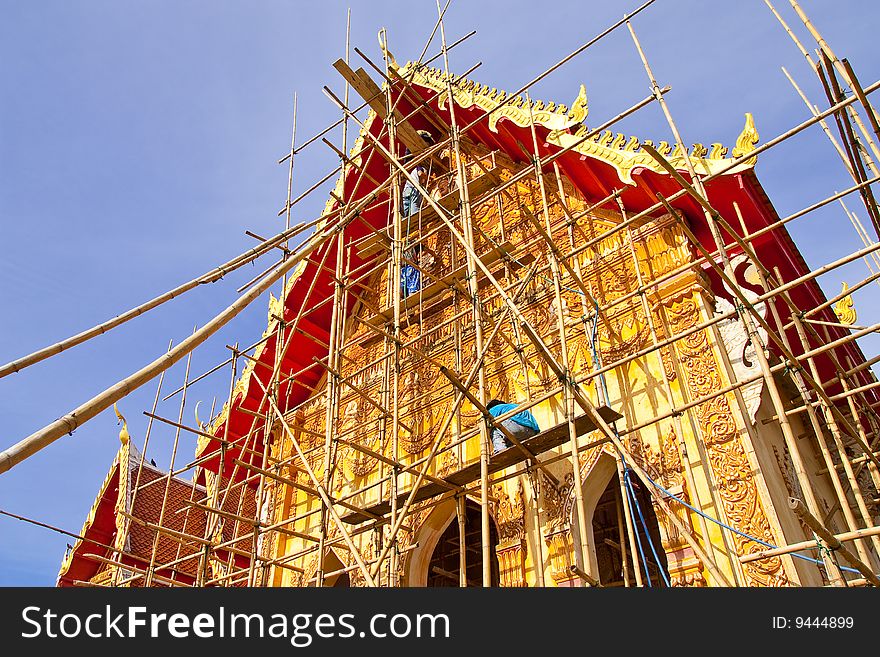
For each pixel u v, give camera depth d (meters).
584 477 11.13
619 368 11.67
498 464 10.55
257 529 12.97
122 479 18.33
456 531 16.31
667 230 12.23
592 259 13.05
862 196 9.35
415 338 15.78
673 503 10.05
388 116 15.70
